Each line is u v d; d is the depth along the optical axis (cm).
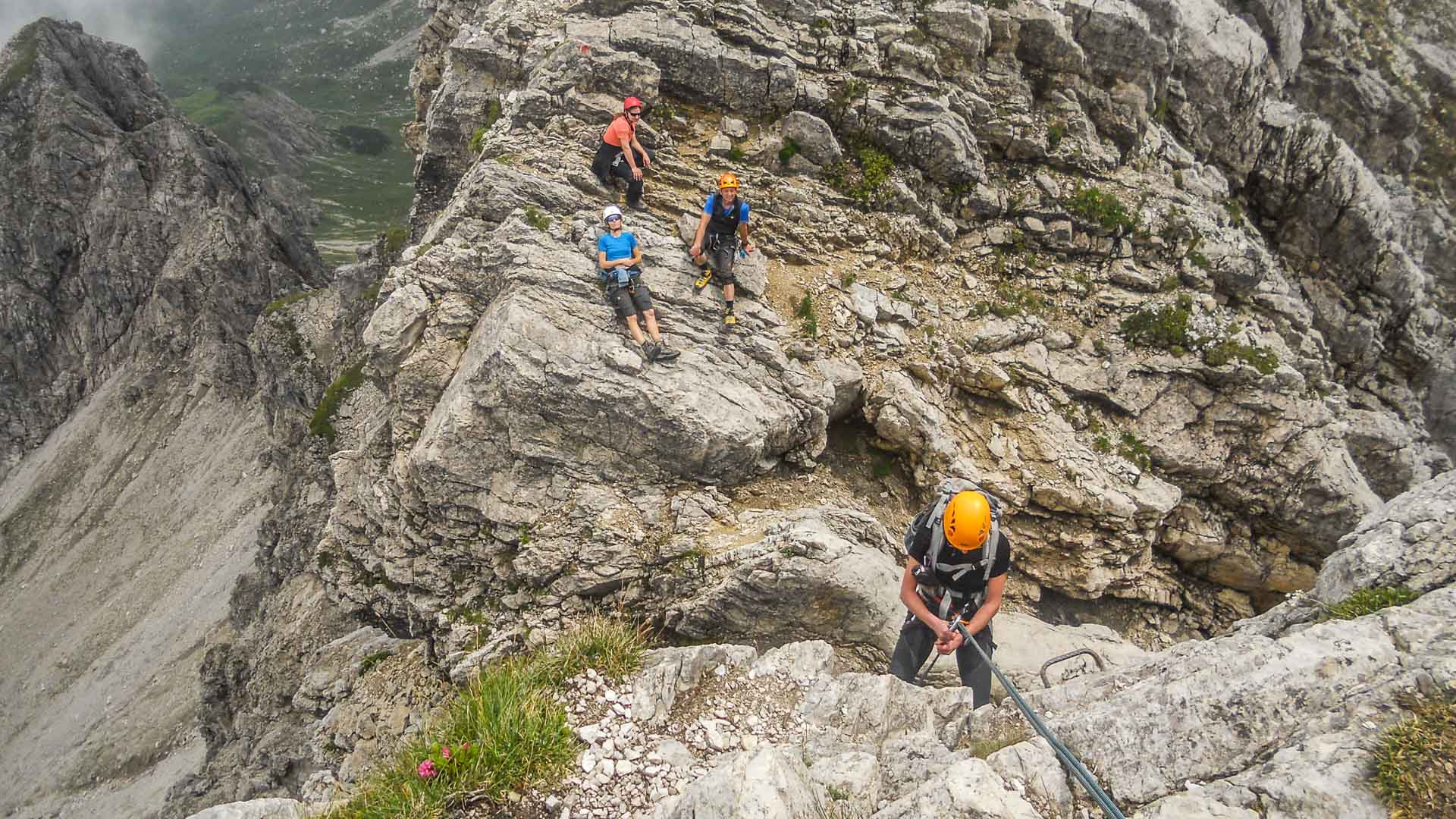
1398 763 441
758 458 1124
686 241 1262
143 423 6412
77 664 4912
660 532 1070
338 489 1480
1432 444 1978
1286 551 1416
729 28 1437
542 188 1256
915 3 1530
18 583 5669
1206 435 1384
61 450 6475
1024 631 1137
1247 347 1401
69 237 7056
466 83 1739
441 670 1175
